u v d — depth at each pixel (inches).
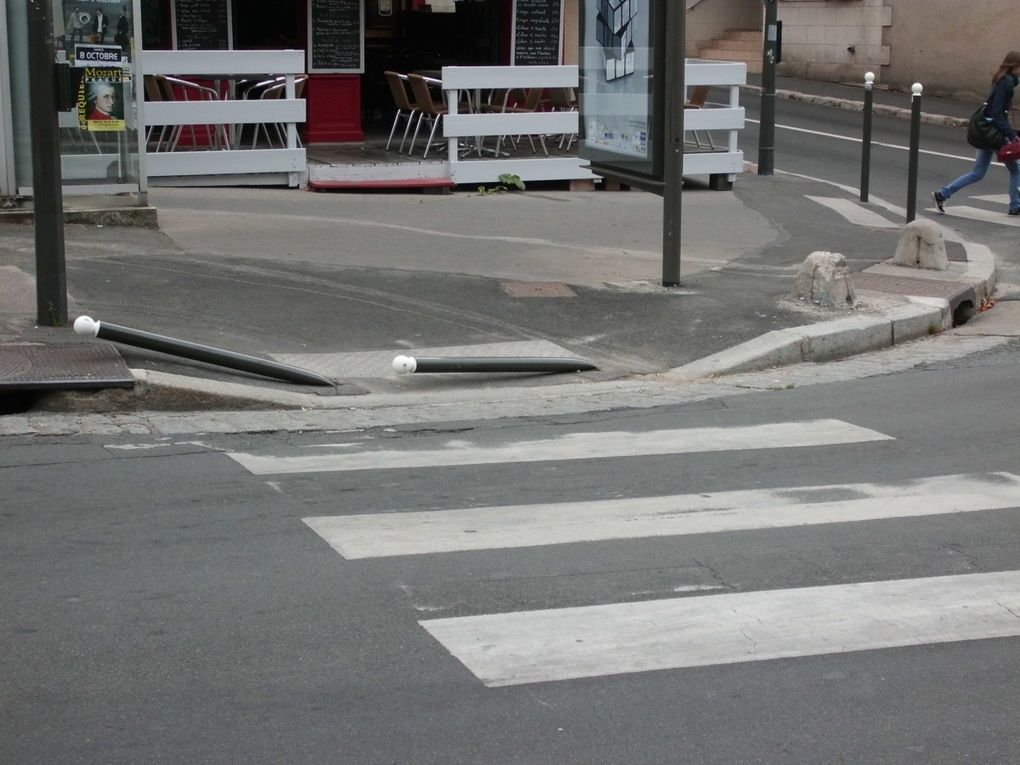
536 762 155.6
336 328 374.3
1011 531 239.9
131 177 477.1
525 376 353.1
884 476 273.0
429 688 173.5
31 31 331.0
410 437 297.3
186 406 309.3
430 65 752.3
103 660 179.0
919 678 180.4
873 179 773.9
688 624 196.1
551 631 192.2
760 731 164.6
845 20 1209.4
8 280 387.2
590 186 670.5
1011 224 633.0
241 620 193.2
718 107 725.3
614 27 447.2
